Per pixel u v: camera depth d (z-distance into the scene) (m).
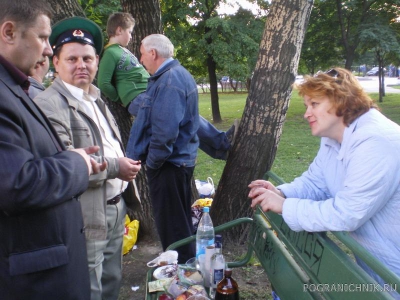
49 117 2.00
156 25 4.18
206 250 2.14
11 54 1.48
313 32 16.30
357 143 1.56
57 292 1.52
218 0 14.46
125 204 2.74
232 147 3.48
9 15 1.44
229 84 37.12
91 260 2.21
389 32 13.73
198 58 14.52
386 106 16.67
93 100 2.43
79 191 1.54
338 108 1.65
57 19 3.48
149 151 2.99
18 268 1.43
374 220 1.65
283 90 3.21
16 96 1.46
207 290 2.08
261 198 1.89
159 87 2.96
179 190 3.15
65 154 1.55
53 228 1.51
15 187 1.31
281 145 9.02
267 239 2.27
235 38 13.83
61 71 2.29
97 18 5.89
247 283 3.16
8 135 1.36
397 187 1.57
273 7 3.12
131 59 3.75
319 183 2.06
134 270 3.49
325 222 1.60
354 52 15.77
